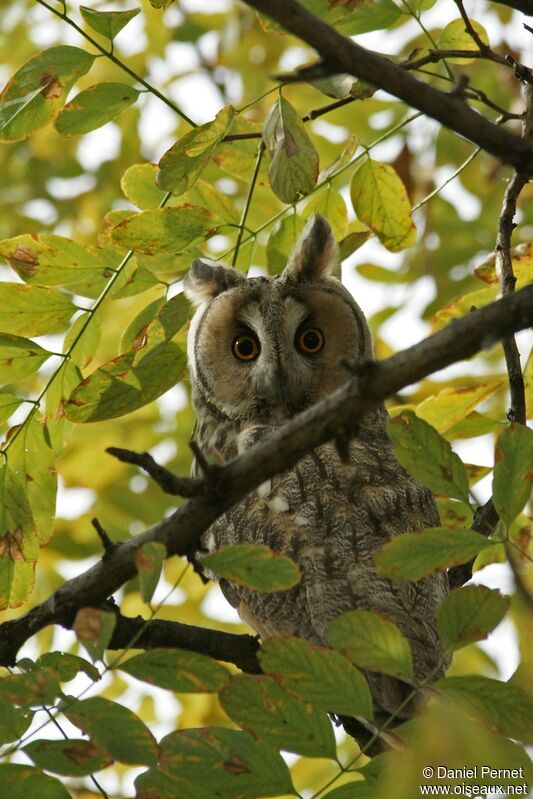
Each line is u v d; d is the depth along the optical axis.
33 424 9.66
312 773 12.82
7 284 9.54
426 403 10.27
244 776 6.50
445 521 9.80
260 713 6.46
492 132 6.25
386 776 6.21
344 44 6.04
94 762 6.29
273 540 10.70
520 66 9.41
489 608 6.50
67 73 8.94
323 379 12.82
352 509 10.80
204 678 6.45
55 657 7.40
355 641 6.52
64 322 9.76
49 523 9.70
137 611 15.47
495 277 11.20
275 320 12.70
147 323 10.20
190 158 8.69
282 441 6.61
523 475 7.00
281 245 11.60
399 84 6.14
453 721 6.27
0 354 9.49
